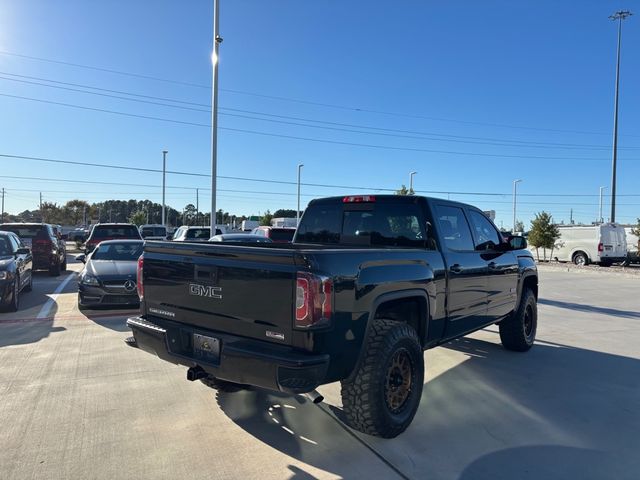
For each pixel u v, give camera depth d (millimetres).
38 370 5570
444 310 4688
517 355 6668
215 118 16172
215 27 15820
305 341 3215
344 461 3547
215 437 3902
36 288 13289
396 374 3912
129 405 4543
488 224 6109
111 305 9242
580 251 26312
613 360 6434
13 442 3766
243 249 3518
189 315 3943
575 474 3426
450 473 3408
